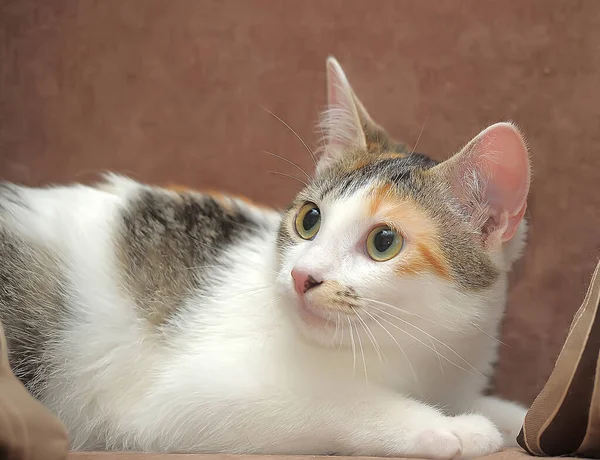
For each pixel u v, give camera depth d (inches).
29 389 27.9
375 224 26.3
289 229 27.7
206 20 36.0
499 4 34.7
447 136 35.2
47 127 36.6
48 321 28.0
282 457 24.2
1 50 36.6
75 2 36.2
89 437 27.9
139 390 27.6
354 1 35.5
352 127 29.7
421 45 35.3
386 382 26.8
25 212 28.8
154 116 36.4
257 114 36.3
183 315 27.7
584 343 23.7
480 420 25.8
